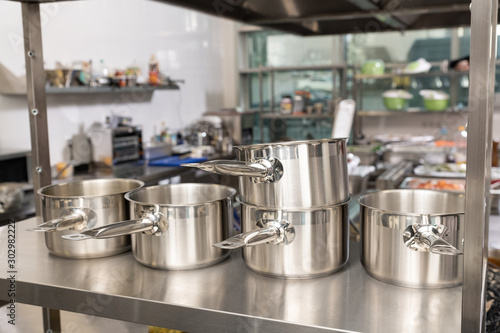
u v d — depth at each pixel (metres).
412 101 6.66
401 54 6.68
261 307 0.91
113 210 1.17
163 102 5.62
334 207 1.04
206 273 1.09
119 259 1.19
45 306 1.04
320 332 0.83
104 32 4.64
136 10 5.11
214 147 5.56
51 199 1.14
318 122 6.76
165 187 1.27
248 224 1.06
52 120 4.04
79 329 1.25
